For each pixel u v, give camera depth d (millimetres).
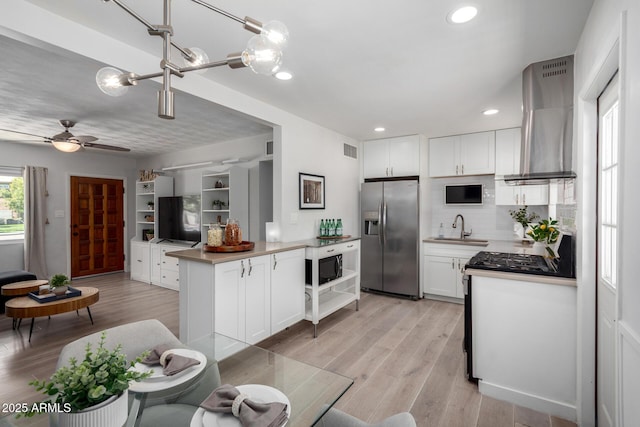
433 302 4336
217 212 4941
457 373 2453
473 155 4359
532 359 2043
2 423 991
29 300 3152
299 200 3648
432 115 3566
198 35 1945
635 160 1045
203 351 1483
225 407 988
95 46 1874
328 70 2432
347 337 3148
